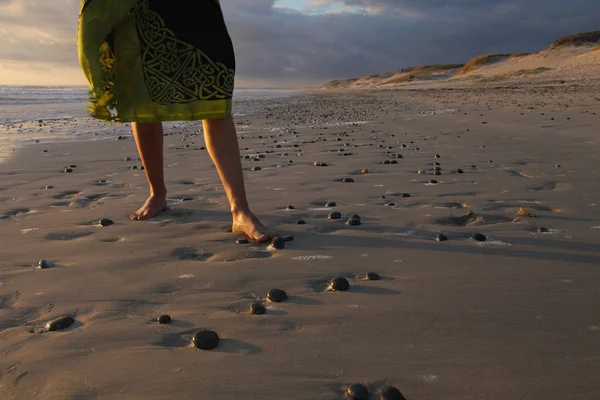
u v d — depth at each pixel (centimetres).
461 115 1248
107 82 268
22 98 3106
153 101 269
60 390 131
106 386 132
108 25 257
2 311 185
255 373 138
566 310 176
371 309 180
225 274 220
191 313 180
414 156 588
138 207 350
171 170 518
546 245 253
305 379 135
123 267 231
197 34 263
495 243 258
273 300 190
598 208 330
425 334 160
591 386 129
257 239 264
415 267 225
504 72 6119
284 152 654
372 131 923
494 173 470
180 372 139
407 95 3369
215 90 269
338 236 274
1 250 258
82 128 1109
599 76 3781
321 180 449
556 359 143
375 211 332
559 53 6300
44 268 231
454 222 306
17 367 143
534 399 125
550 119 1004
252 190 406
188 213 331
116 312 183
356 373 138
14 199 384
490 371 138
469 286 201
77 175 493
